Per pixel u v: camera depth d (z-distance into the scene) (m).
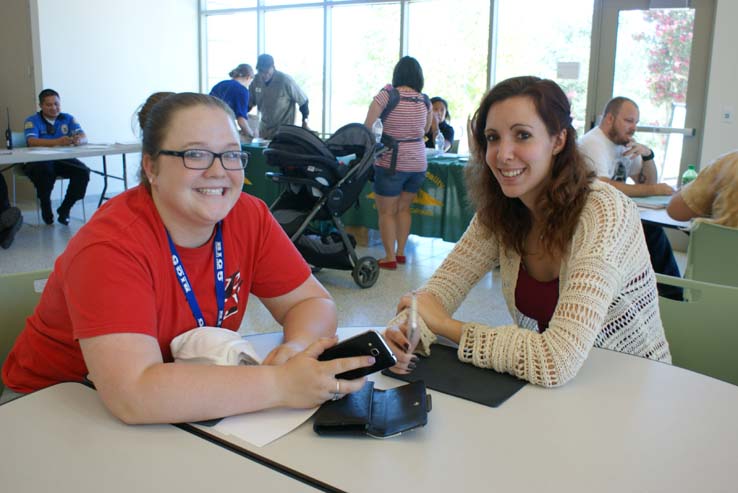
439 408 1.06
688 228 2.49
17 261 4.52
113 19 7.29
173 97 1.16
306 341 1.28
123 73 7.50
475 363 1.23
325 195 3.86
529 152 1.31
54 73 6.79
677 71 5.14
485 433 0.98
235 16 8.16
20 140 5.75
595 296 1.21
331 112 7.74
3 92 7.04
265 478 0.85
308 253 4.00
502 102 1.33
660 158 5.36
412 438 0.96
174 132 1.11
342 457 0.90
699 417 1.04
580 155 1.37
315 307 1.39
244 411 1.01
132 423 0.98
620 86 5.45
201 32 8.41
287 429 0.98
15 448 0.91
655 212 2.91
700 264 2.34
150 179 1.15
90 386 1.12
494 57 6.39
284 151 3.72
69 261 1.08
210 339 1.12
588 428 1.00
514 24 6.19
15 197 6.60
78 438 0.94
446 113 6.22
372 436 0.96
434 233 4.87
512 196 1.38
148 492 0.81
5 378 1.32
